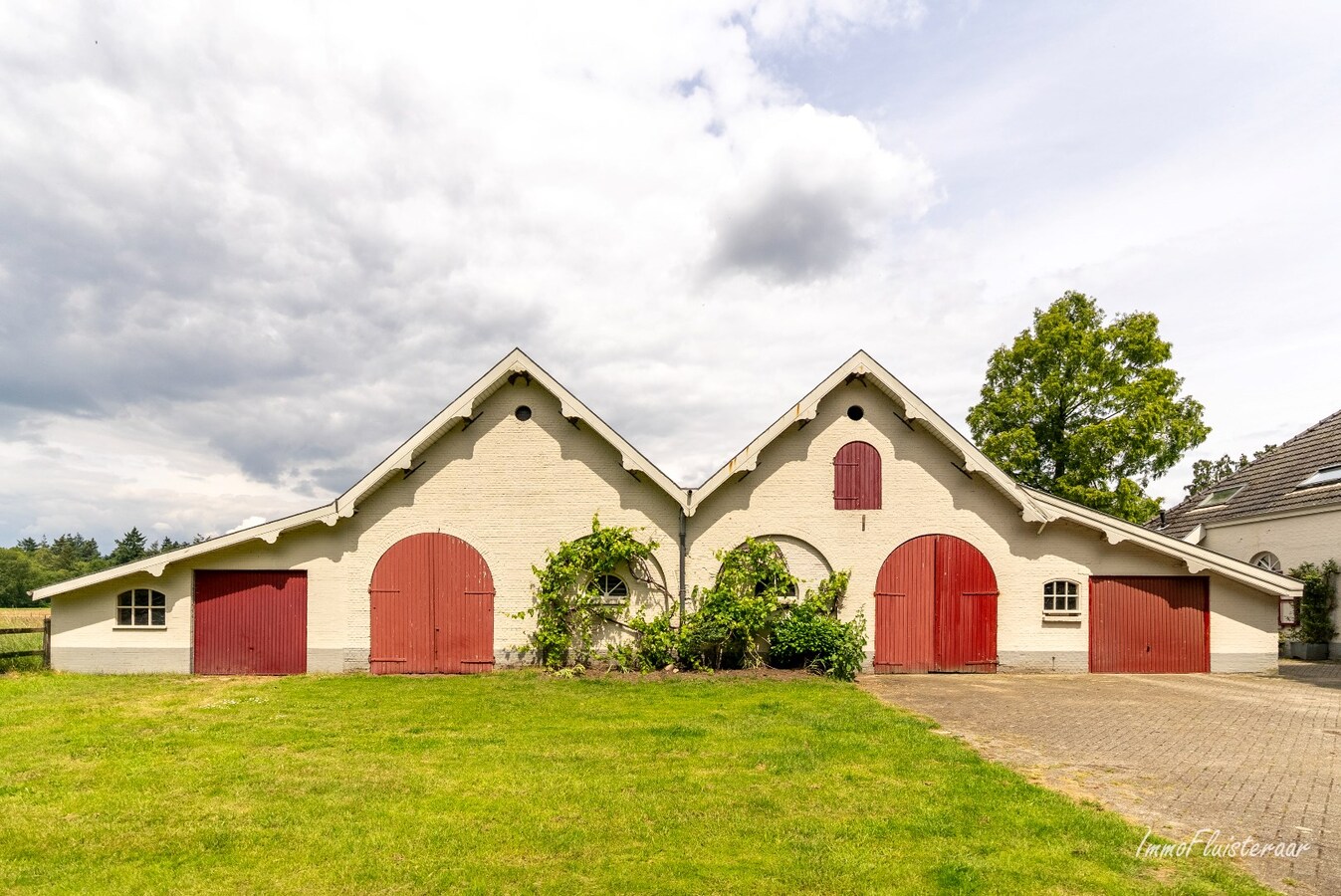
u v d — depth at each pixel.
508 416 16.25
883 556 16.12
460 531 16.02
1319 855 5.96
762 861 5.79
